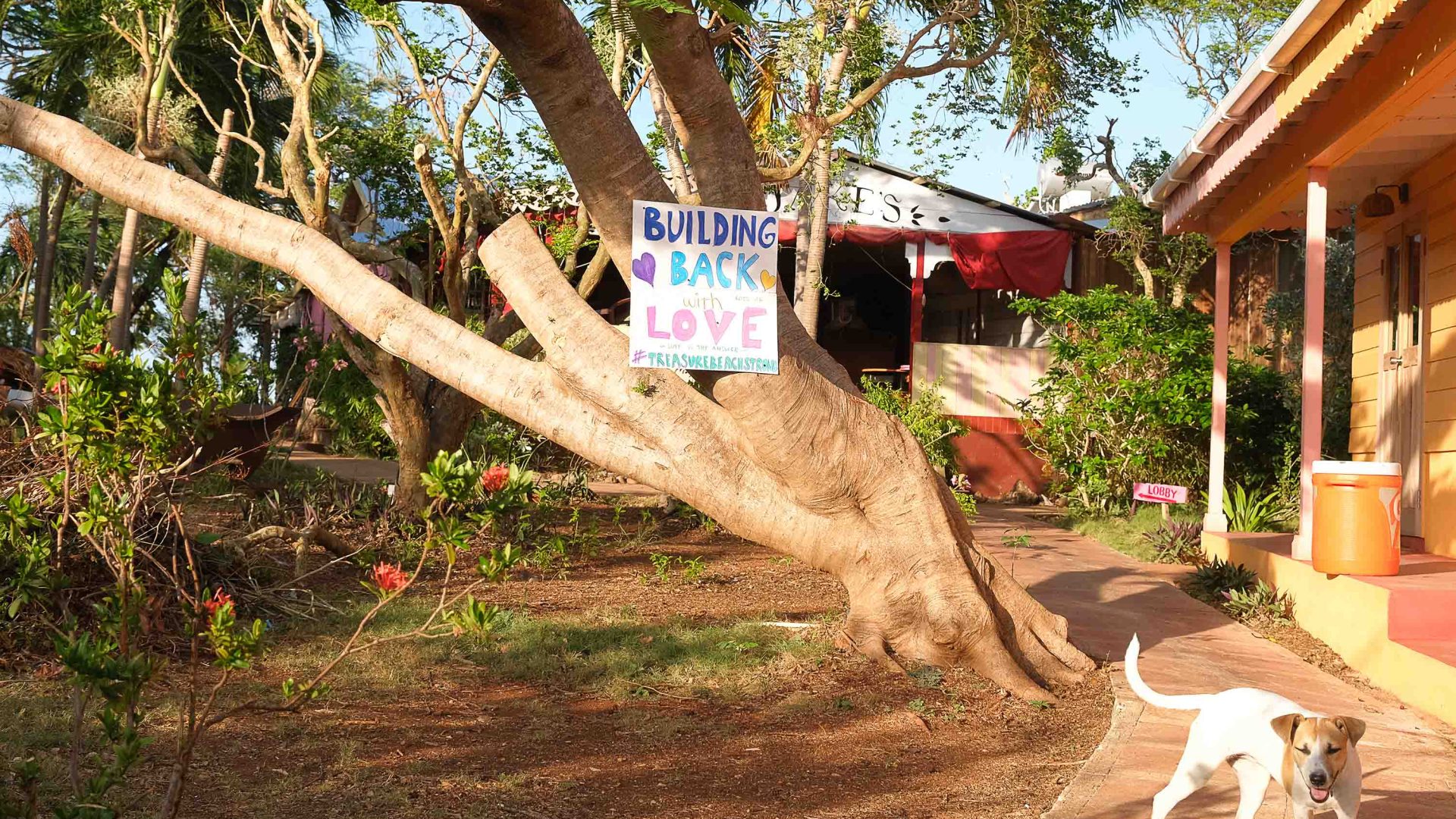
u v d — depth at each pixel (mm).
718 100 6645
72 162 6836
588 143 6266
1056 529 15945
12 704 5559
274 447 13484
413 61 11930
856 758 5535
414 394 12117
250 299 34562
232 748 5184
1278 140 9828
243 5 15438
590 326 6953
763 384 6699
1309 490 9344
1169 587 10750
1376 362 11891
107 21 13633
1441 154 9961
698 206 6324
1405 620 7266
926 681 6824
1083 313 17984
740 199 6840
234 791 4625
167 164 15820
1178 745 5688
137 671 3227
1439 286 10062
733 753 5535
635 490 18391
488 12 5773
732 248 6211
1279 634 8781
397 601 8750
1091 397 17609
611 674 6777
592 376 6902
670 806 4766
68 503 6457
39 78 19656
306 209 12078
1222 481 13039
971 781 5238
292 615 7977
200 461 12188
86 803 3119
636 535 13430
